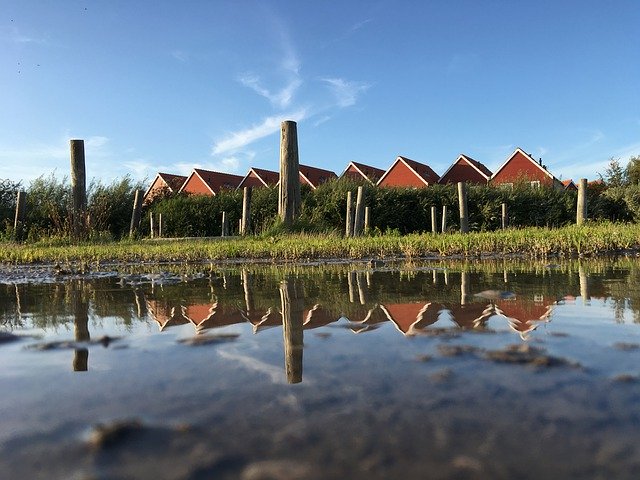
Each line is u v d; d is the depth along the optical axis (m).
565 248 7.19
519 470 0.70
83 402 1.01
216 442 0.80
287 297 2.77
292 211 10.73
